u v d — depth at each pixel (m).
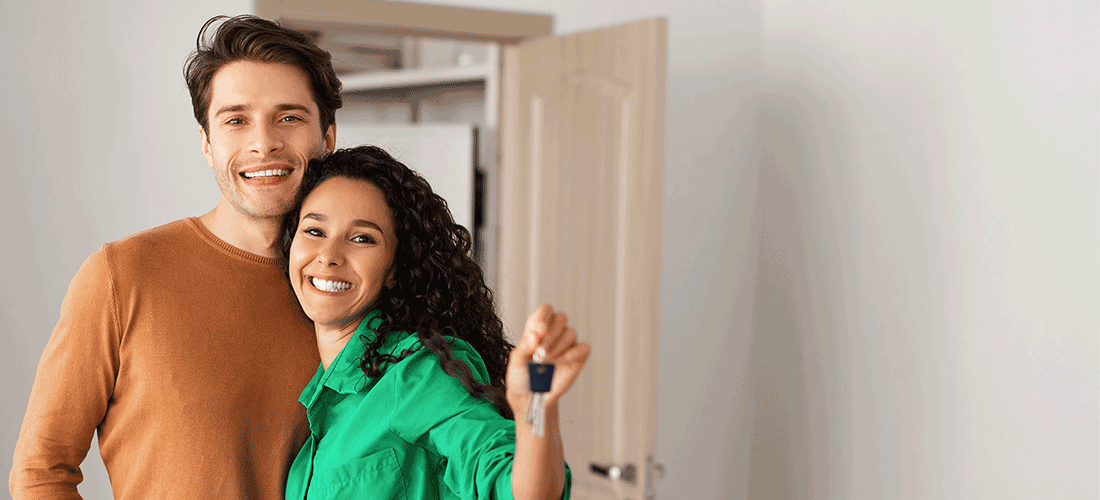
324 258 1.15
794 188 2.93
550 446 0.92
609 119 2.51
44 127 2.20
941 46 2.38
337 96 1.33
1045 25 2.09
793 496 2.97
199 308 1.23
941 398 2.39
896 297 2.53
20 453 1.21
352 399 1.20
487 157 3.63
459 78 3.76
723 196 3.01
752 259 3.09
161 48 2.31
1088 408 1.97
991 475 2.25
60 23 2.20
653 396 2.41
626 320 2.48
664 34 2.34
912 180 2.47
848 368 2.71
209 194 2.40
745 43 3.00
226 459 1.21
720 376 3.08
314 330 1.31
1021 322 2.16
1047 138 2.08
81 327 1.19
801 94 2.88
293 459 1.28
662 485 3.00
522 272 2.91
